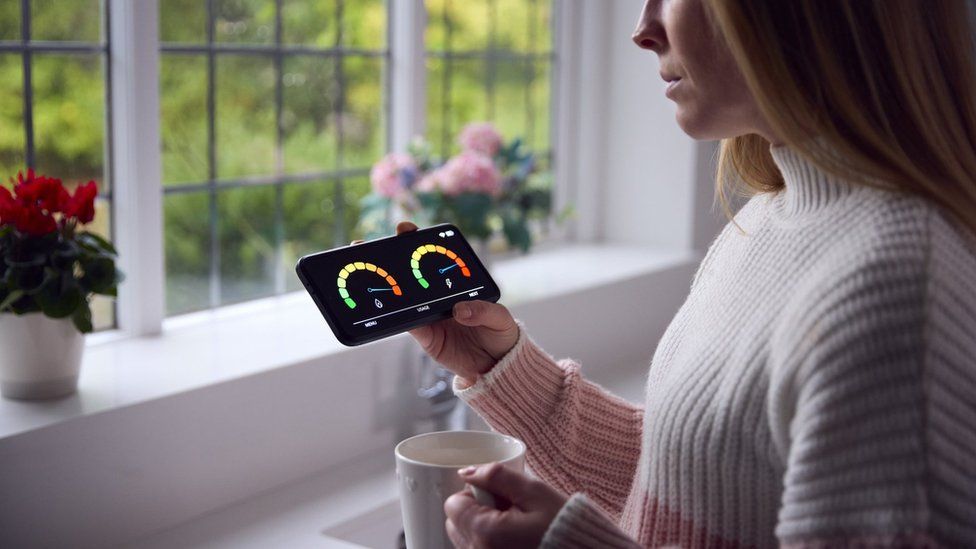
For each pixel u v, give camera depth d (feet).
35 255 3.86
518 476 2.15
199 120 5.27
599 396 3.06
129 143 4.82
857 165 2.06
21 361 3.84
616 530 2.05
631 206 7.69
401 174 5.89
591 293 6.22
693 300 2.61
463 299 2.80
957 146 2.09
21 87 4.49
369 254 2.73
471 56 6.88
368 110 6.27
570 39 7.56
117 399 3.92
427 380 5.02
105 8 4.76
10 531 3.53
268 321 5.35
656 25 2.42
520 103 7.35
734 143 2.77
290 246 5.90
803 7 2.06
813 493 1.83
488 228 6.06
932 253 1.89
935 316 1.82
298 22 5.74
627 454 3.05
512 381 2.89
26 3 4.47
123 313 4.93
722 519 2.20
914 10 2.07
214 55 5.29
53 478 3.64
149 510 3.97
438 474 2.24
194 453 4.11
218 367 4.40
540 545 2.04
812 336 1.90
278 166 5.75
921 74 2.06
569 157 7.72
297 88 5.79
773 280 2.19
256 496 4.38
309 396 4.56
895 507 1.76
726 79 2.27
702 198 7.49
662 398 2.34
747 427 2.11
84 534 3.76
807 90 2.09
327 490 4.46
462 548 2.18
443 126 6.76
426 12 6.42
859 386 1.82
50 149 4.64
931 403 1.78
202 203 5.35
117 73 4.79
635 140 7.59
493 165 6.16
